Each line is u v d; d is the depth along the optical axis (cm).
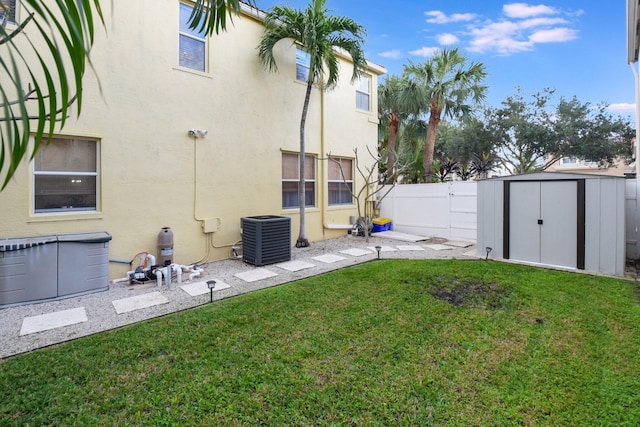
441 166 1892
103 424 208
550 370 267
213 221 666
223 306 412
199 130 640
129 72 559
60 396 234
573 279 519
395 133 1311
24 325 363
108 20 534
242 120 720
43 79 461
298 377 258
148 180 584
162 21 596
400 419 212
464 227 915
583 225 570
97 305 426
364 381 253
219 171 682
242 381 253
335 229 959
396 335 329
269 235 640
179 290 489
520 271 568
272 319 370
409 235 980
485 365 275
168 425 207
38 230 480
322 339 321
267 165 770
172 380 254
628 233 659
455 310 394
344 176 977
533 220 623
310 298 437
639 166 794
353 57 766
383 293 455
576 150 1483
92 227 526
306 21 694
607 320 363
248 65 728
